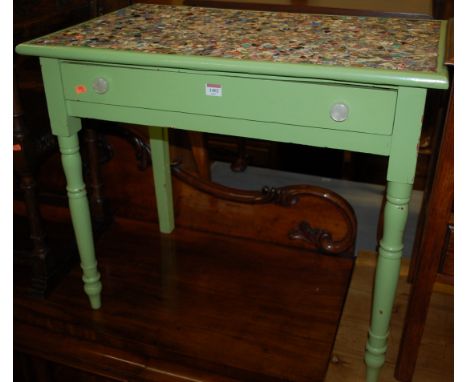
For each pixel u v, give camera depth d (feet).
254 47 3.18
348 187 6.37
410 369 3.50
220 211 5.11
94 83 3.32
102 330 4.10
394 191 3.01
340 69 2.76
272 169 6.77
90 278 4.16
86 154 5.01
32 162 4.06
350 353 3.79
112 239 5.14
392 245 3.14
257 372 3.70
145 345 3.96
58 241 4.89
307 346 3.91
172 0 5.04
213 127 3.22
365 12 4.50
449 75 3.08
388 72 2.70
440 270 3.16
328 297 4.38
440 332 3.95
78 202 3.84
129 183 5.24
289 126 3.06
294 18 3.78
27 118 4.22
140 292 4.48
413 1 4.80
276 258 4.86
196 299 4.38
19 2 3.89
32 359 4.26
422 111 2.76
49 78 3.42
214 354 3.85
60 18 4.20
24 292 4.46
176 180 5.11
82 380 4.19
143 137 4.93
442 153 2.90
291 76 2.87
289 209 4.86
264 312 4.24
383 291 3.26
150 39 3.39
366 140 2.94
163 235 5.20
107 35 3.50
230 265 4.77
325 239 4.83
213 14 3.94
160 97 3.23
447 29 3.49
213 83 3.07
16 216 5.27
